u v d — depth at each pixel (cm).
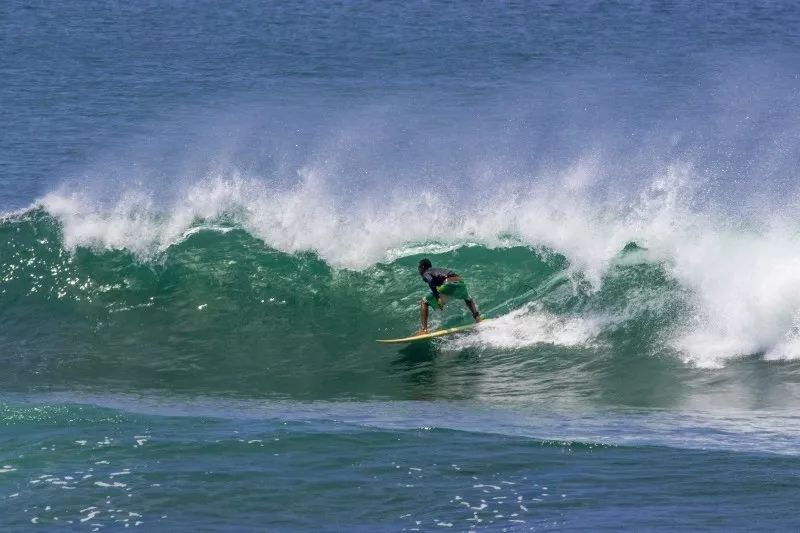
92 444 4016
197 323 6638
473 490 3531
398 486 3575
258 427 4300
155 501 3431
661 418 4794
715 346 5931
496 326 6344
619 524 3195
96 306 6812
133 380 5850
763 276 6131
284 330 6556
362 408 5147
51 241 7256
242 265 7038
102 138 13025
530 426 4556
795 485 3544
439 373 5894
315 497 3475
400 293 6800
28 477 3647
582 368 5847
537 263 6806
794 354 5800
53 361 6166
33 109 14600
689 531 3120
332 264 7025
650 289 6378
